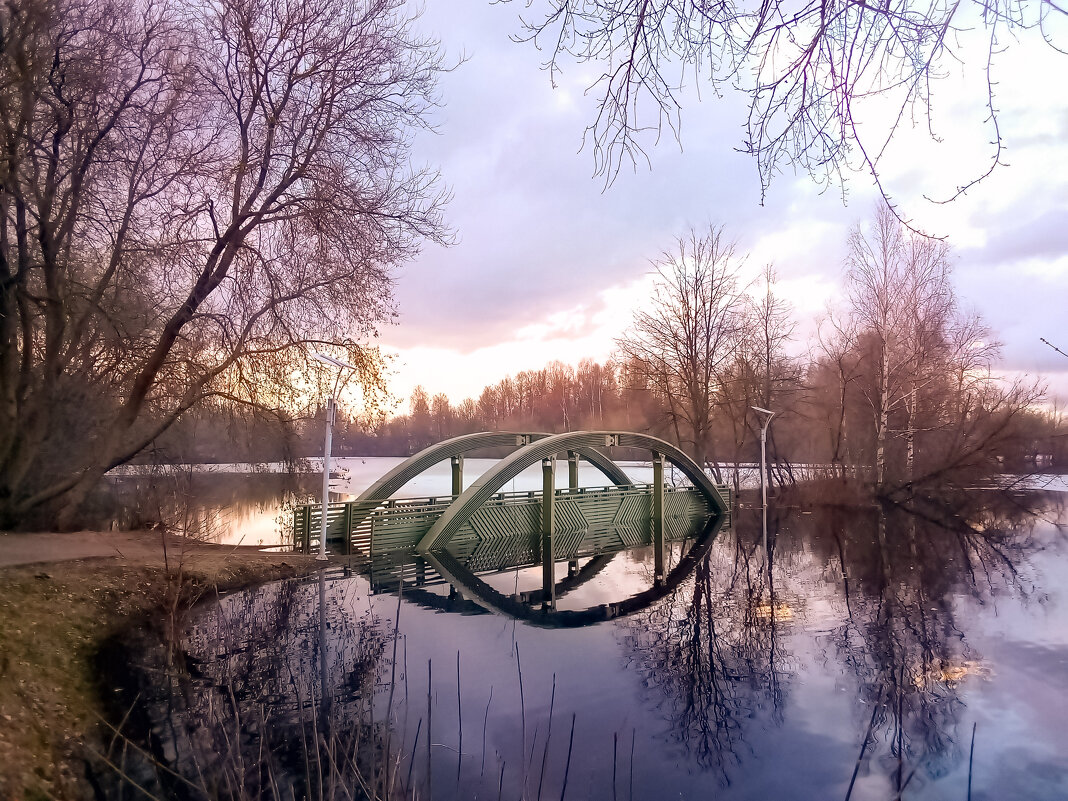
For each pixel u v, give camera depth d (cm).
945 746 770
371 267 1734
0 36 1266
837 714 868
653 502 2995
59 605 1069
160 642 1035
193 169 1577
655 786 665
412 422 8975
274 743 706
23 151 1398
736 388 4203
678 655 1123
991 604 1516
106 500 1820
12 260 1533
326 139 1720
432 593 1598
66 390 1575
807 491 3934
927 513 3516
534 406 7969
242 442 2081
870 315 3712
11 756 607
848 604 1530
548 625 1322
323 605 1382
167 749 682
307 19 1652
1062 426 3725
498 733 779
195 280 1691
